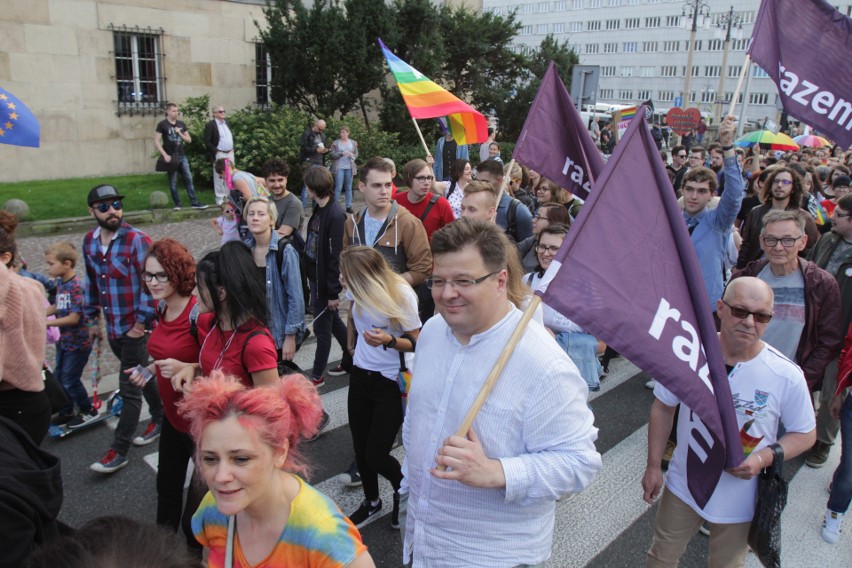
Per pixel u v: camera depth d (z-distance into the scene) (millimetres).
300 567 1771
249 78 17562
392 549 3666
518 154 3887
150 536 1248
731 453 2299
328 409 5387
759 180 8055
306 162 13750
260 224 4719
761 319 2633
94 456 4570
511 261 2934
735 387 2748
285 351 4809
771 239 4242
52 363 5910
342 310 7719
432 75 19688
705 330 2281
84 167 15234
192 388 1769
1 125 4992
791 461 4898
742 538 2797
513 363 2076
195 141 14430
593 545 3773
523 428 2053
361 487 4273
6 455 1922
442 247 2082
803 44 5051
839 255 4910
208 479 1700
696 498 2699
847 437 3830
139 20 15445
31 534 1851
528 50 26812
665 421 2920
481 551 2092
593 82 9992
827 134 5105
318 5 16219
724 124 5156
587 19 84750
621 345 2094
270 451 1717
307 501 1797
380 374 3596
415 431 2270
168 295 3350
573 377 2090
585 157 3957
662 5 76562
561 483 2000
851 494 3852
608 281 2133
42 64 14312
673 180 10453
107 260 4484
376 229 5066
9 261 4152
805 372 4262
